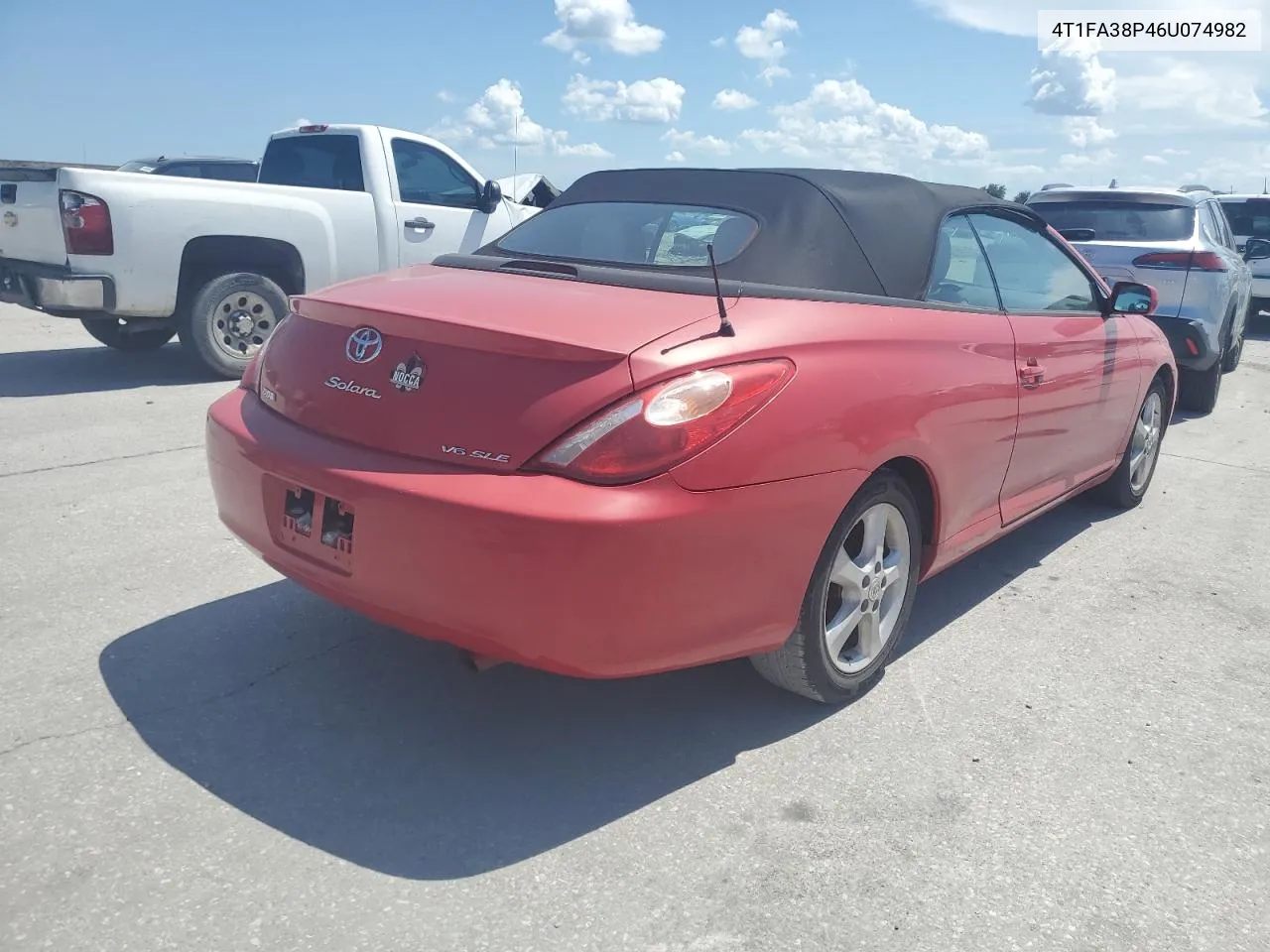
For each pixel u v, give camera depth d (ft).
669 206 11.64
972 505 11.89
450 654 11.36
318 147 29.12
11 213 25.21
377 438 8.78
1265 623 13.35
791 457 8.75
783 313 9.38
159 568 13.29
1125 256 25.64
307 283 27.20
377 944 7.08
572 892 7.68
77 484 16.62
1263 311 47.39
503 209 31.71
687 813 8.73
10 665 10.61
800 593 9.27
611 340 8.30
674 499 8.04
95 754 9.12
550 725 10.05
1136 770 9.73
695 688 10.91
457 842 8.21
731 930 7.37
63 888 7.45
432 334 8.75
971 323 11.52
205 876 7.66
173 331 29.55
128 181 23.76
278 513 9.39
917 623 13.00
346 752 9.41
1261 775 9.74
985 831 8.67
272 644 11.37
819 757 9.70
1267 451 23.26
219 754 9.25
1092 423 14.96
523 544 7.82
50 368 27.20
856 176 11.80
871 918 7.55
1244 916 7.79
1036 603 13.78
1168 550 16.10
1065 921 7.63
